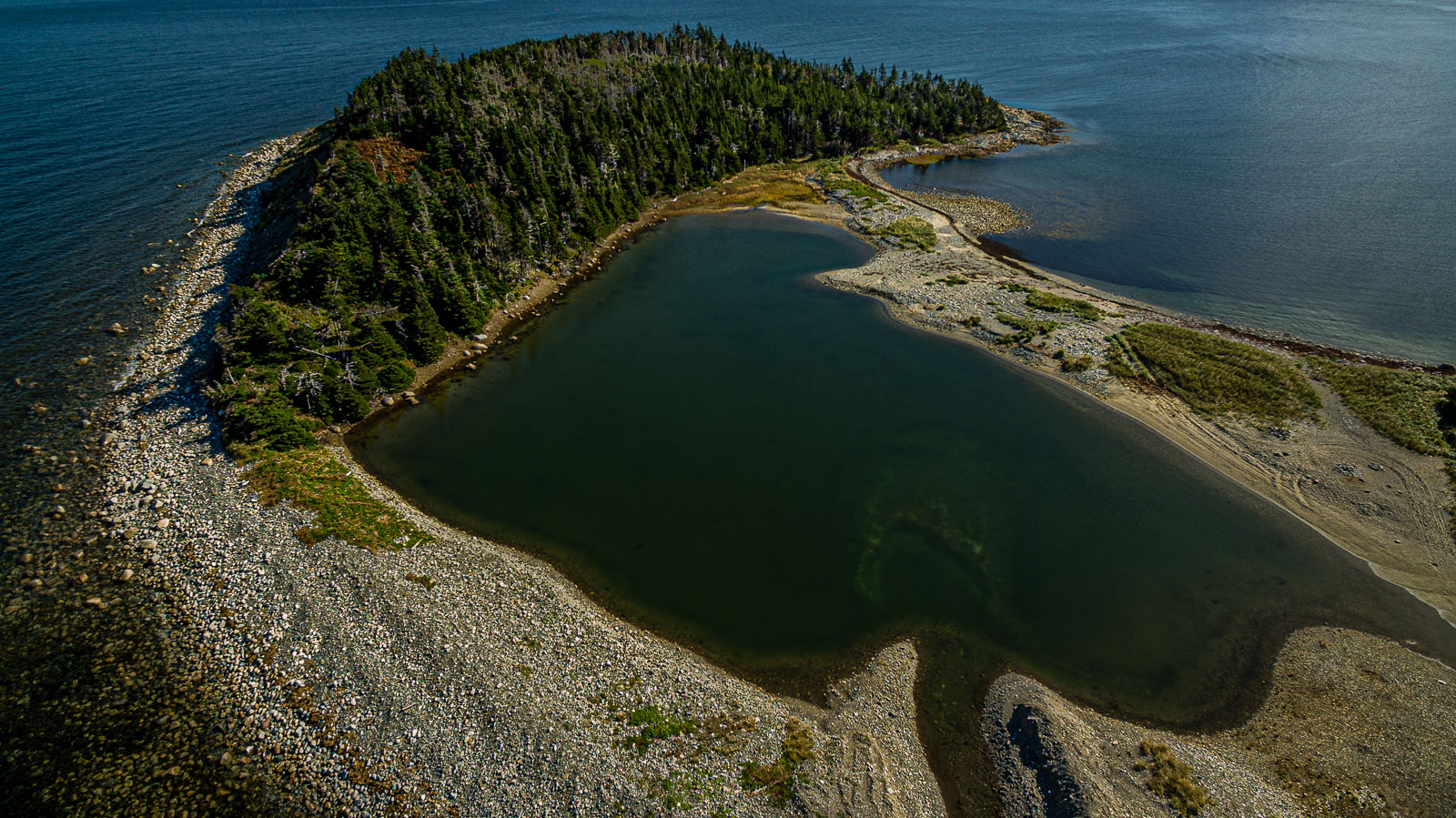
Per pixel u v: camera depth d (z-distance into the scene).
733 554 51.22
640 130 129.62
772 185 135.50
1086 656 43.34
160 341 73.06
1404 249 97.44
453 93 118.00
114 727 37.03
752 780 35.16
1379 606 45.66
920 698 40.81
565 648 42.25
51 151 130.62
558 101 127.06
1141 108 186.38
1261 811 33.91
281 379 62.38
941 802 35.34
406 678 39.34
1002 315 82.06
